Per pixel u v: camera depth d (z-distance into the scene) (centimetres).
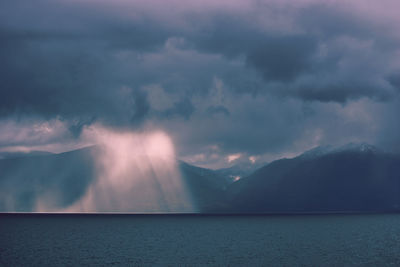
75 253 10288
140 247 11725
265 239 14512
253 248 11581
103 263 8825
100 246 11875
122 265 8606
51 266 8419
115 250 10975
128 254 10200
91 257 9644
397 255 10156
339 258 9631
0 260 9094
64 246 11769
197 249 11319
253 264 8800
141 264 8750
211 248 11569
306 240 14100
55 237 14712
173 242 13300
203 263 8900
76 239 14025
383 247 11862
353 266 8619
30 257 9556
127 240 13875
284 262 9056
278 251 10875
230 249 11338
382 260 9369
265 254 10281
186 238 14888
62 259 9300
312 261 9206
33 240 13462
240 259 9462
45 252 10412
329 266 8606
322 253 10500
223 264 8800
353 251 10894
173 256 9906
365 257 9812
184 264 8775
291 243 13012
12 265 8519
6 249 10925
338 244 12700
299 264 8831
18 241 13062
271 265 8688
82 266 8450
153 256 9888
